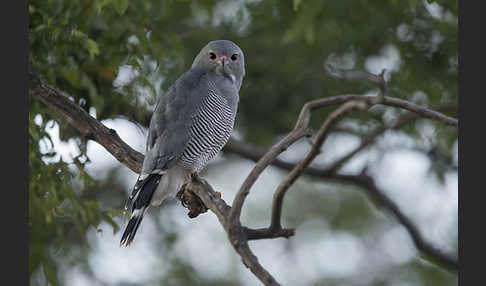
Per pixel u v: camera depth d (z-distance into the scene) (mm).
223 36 13039
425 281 13727
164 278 13117
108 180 13906
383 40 13141
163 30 10148
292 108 13383
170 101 9281
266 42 13172
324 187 15445
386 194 14086
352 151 13336
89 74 9648
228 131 9672
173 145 8938
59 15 8742
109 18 9664
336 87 13383
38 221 9516
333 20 12211
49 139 8898
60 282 11117
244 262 6477
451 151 12625
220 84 9680
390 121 13234
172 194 8992
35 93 8133
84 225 9461
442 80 13031
